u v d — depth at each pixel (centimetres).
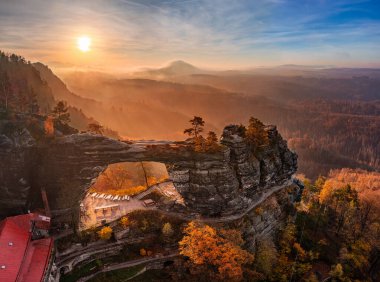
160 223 8556
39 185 8631
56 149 8644
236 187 9088
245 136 9888
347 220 11800
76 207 8475
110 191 10581
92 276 7362
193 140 9756
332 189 12800
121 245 7994
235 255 7350
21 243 6322
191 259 7675
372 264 10350
